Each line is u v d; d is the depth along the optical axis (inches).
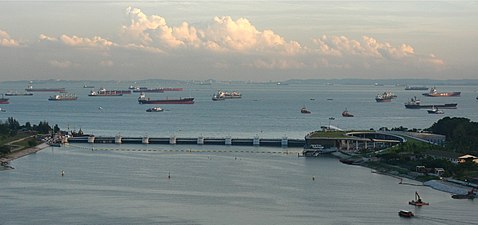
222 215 6673.2
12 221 6358.3
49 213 6692.9
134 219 6461.6
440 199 7573.8
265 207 7066.9
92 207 6983.3
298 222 6432.1
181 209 6919.3
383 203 7332.7
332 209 6998.0
